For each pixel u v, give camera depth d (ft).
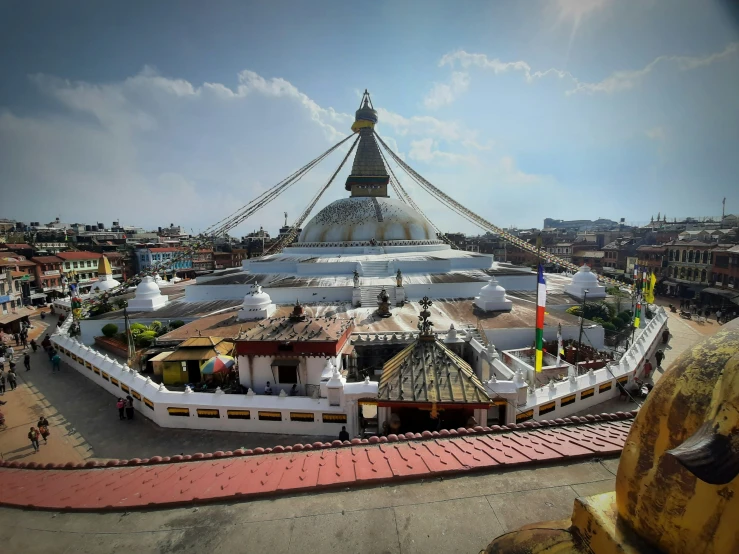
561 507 17.13
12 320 134.72
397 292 108.06
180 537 16.15
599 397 61.87
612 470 19.79
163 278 211.00
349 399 51.72
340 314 96.58
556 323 87.04
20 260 211.41
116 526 16.98
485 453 21.66
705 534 7.99
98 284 152.66
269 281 122.72
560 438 23.95
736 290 161.38
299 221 194.59
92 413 64.39
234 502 18.15
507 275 127.24
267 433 54.75
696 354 9.36
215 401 55.83
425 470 19.70
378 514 16.97
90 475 23.56
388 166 192.85
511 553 11.44
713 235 201.67
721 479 7.00
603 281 139.44
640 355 74.13
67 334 103.65
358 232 155.94
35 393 74.02
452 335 69.51
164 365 67.72
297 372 58.29
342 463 21.45
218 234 161.68
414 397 37.88
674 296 192.95
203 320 93.86
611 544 9.81
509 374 51.65
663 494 8.86
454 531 15.88
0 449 54.90
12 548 15.97
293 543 15.52
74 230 407.44
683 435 8.53
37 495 20.21
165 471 22.95
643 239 263.08
